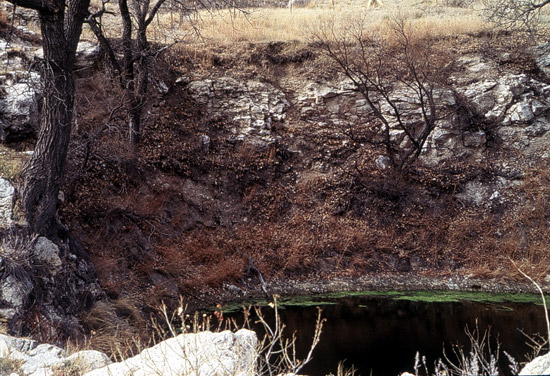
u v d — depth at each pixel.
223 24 21.55
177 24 21.72
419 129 18.80
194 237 15.29
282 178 17.42
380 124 18.89
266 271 14.98
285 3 30.31
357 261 15.72
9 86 13.79
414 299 14.20
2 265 8.50
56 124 10.13
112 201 14.05
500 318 12.67
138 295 12.39
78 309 9.63
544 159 18.06
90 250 12.73
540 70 20.11
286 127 18.53
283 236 16.03
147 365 4.74
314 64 20.12
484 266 15.68
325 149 18.16
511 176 17.73
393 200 17.08
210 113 18.02
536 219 16.75
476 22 22.00
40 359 5.96
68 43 10.20
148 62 15.81
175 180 15.95
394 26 21.16
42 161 10.10
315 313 12.94
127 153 15.04
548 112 18.91
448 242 16.41
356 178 17.36
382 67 19.62
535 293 14.74
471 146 18.48
